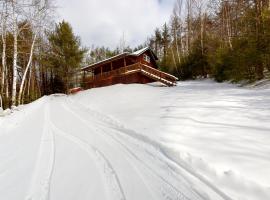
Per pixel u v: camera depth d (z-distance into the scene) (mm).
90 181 4094
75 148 6027
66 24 31031
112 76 26422
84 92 23922
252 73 16188
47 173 4531
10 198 3670
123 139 6574
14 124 9398
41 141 6824
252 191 3264
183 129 6391
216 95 11516
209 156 4457
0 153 5887
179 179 3969
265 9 15227
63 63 30672
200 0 39688
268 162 3951
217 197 3332
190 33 40438
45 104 17266
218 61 22781
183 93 13945
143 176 4184
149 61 29938
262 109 7676
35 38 18375
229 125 6355
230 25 28094
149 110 9766
